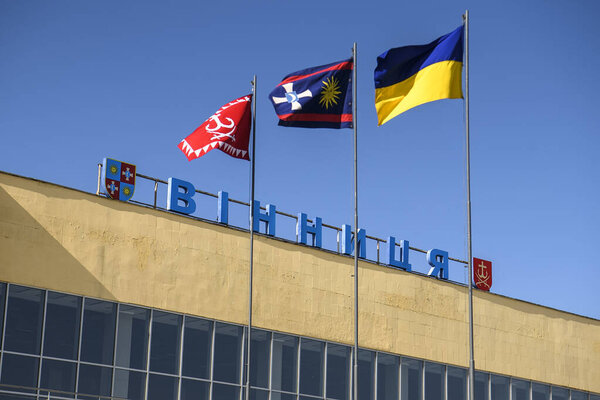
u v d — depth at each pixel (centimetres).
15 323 3600
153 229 4078
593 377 5672
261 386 4247
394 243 4972
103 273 3884
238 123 4119
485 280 5378
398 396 4719
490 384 5147
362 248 4816
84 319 3784
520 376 5294
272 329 4347
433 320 4981
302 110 3788
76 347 3731
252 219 4138
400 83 3562
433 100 3512
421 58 3578
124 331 3884
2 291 3600
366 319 4700
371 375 4650
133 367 3875
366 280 4756
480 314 5216
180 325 4056
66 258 3797
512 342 5319
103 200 3966
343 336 4594
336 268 4662
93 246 3884
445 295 5081
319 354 4488
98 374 3769
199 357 4081
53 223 3797
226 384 4138
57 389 3641
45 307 3688
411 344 4847
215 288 4206
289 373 4356
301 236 4591
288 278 4469
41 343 3641
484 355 5162
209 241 4244
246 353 4238
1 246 3641
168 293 4050
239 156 4128
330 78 3816
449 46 3550
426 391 4841
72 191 3881
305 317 4478
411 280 4947
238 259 4319
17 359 3569
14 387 3531
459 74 3550
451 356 5003
